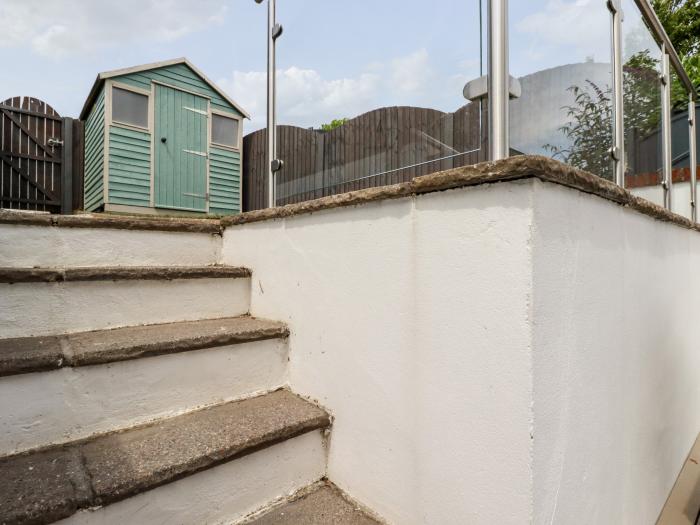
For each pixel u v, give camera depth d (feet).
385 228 3.08
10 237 4.03
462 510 2.47
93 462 2.74
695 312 6.03
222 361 3.84
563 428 2.39
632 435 3.51
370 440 3.21
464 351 2.46
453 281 2.53
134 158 23.18
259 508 3.22
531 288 2.11
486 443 2.33
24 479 2.51
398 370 2.96
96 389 3.17
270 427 3.31
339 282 3.57
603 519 2.92
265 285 4.71
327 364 3.71
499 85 2.74
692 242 5.86
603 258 2.93
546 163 2.09
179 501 2.77
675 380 4.92
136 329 4.01
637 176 5.35
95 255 4.59
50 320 3.70
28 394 2.88
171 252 5.21
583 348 2.63
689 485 4.90
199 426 3.33
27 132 20.56
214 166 26.53
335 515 3.17
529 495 2.11
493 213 2.28
